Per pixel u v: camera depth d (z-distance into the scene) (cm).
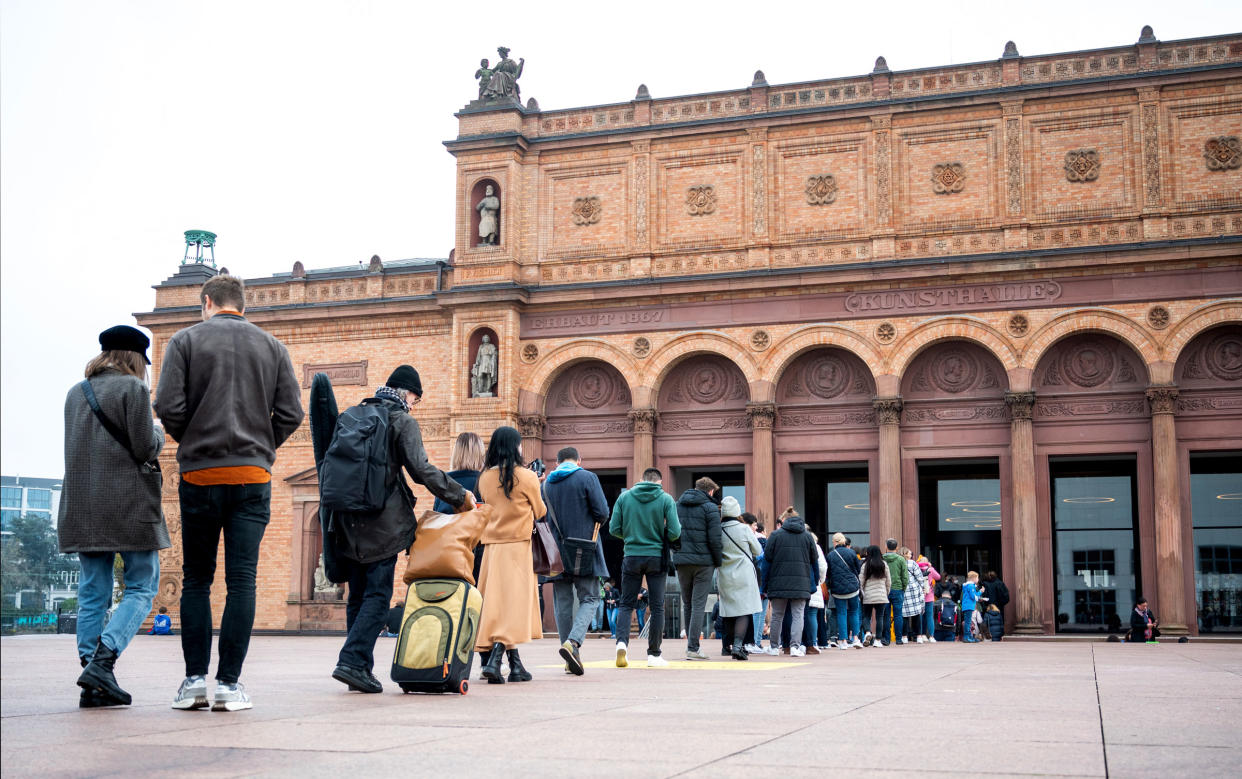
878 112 4091
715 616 3167
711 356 4194
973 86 4034
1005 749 671
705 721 821
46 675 1312
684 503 1891
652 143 4325
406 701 971
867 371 4041
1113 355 3819
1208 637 3597
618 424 4266
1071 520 3934
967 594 3456
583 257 4344
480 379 4316
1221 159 3778
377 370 4591
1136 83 3862
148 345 979
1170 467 3650
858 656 2197
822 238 4106
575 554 1428
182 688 881
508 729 757
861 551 3144
